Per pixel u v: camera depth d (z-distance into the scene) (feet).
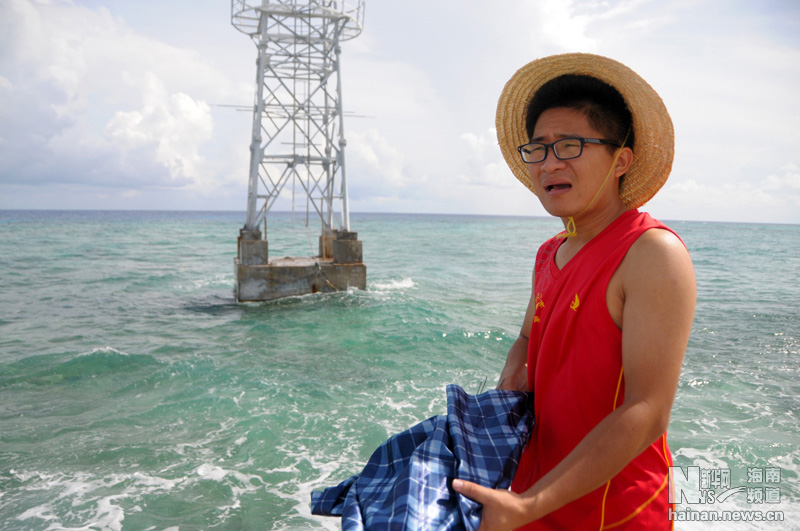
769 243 154.51
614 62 4.20
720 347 31.17
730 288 57.31
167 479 16.07
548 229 266.98
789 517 13.10
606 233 4.03
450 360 28.81
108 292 54.44
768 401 21.88
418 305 44.11
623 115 4.13
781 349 30.66
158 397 23.15
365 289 50.19
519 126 5.21
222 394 23.18
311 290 48.62
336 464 16.98
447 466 3.62
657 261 3.49
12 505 14.61
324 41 54.85
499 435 4.06
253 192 49.34
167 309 44.91
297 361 28.68
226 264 84.53
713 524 12.73
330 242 57.31
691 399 22.13
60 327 38.11
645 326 3.43
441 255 103.86
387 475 3.98
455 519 3.23
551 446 4.17
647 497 3.98
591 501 3.96
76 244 122.01
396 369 27.17
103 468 16.78
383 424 19.98
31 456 17.58
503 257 100.32
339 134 53.67
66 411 21.67
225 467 16.80
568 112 4.12
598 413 3.85
